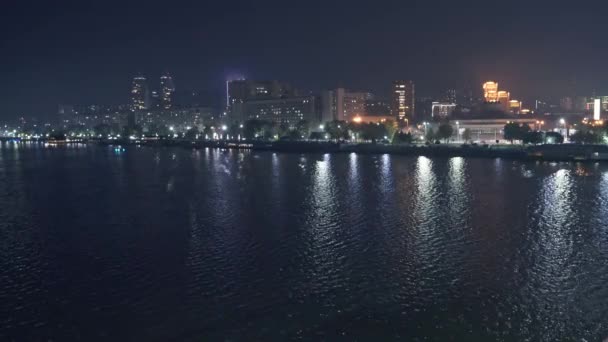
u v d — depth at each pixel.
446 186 94.69
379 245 51.06
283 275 42.12
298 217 65.88
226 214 68.69
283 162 159.75
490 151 169.50
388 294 37.72
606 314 33.69
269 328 32.50
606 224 59.81
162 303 36.66
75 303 36.91
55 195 90.25
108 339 31.45
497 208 70.94
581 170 122.44
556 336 30.94
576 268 42.94
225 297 37.53
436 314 34.16
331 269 43.53
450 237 54.00
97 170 139.25
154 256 48.25
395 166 139.00
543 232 55.88
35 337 31.94
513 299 36.38
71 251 50.62
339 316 34.12
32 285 40.72
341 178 110.31
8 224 64.44
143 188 98.00
